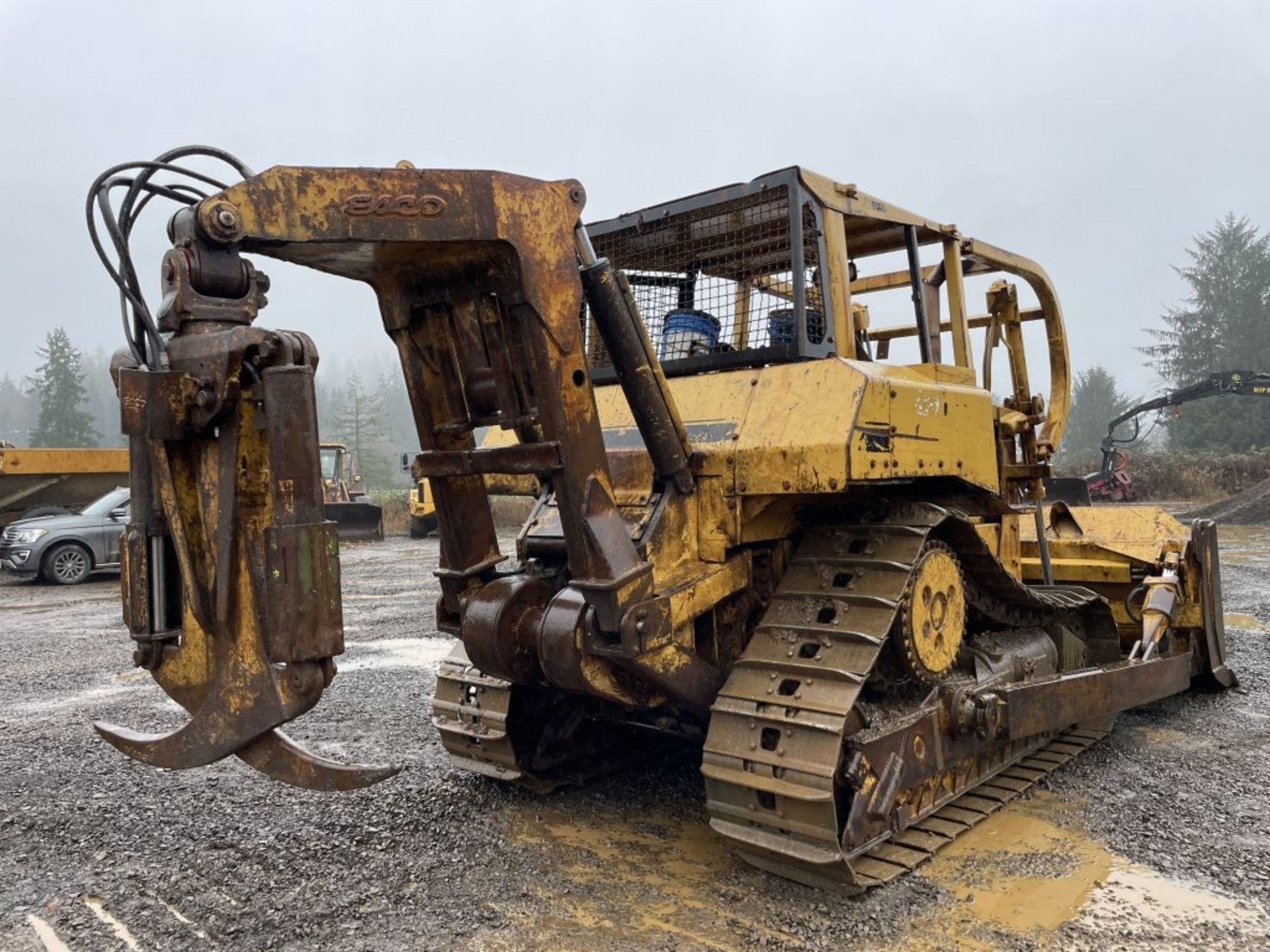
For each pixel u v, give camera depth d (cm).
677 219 439
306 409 247
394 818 410
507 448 328
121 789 453
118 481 1786
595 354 486
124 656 814
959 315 509
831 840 310
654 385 351
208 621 265
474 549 384
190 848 380
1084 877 347
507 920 317
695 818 411
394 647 827
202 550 266
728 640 387
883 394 356
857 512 401
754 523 378
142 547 272
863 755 323
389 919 319
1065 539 650
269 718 250
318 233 263
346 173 267
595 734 459
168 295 254
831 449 337
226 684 260
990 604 446
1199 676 625
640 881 346
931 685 379
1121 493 2423
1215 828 396
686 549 368
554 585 374
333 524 251
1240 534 1975
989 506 449
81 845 385
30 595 1303
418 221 278
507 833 393
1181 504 2908
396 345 346
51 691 676
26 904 335
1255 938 303
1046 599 461
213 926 317
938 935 304
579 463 319
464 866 360
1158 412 2602
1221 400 4400
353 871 357
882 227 475
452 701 447
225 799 437
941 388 397
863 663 329
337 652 250
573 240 316
